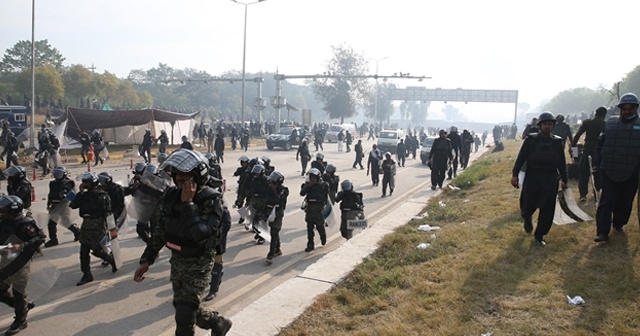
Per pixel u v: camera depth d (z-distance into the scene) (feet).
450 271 20.16
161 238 13.35
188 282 12.98
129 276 24.97
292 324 16.56
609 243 21.11
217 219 13.03
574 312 15.33
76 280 24.22
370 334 15.28
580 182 31.09
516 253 21.25
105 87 223.30
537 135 21.94
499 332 14.47
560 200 24.29
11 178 28.35
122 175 65.57
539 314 15.38
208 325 14.08
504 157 74.54
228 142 132.05
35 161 65.46
